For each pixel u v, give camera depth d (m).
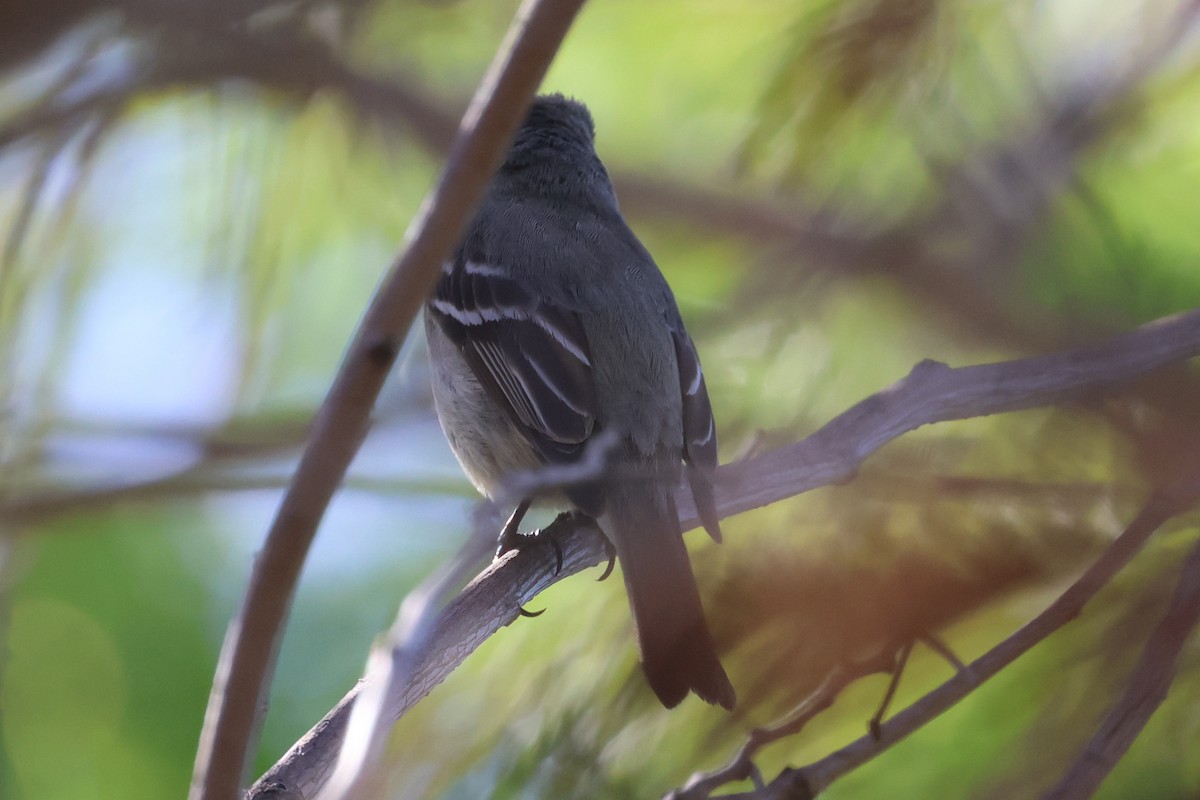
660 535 6.66
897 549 5.36
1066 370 6.02
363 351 3.83
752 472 5.88
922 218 7.00
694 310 8.66
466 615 6.01
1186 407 5.73
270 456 7.43
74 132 6.73
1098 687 5.59
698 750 5.69
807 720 5.04
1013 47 7.14
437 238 3.89
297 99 7.64
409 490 6.33
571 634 6.10
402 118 8.10
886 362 7.15
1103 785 5.55
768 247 7.82
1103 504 5.57
